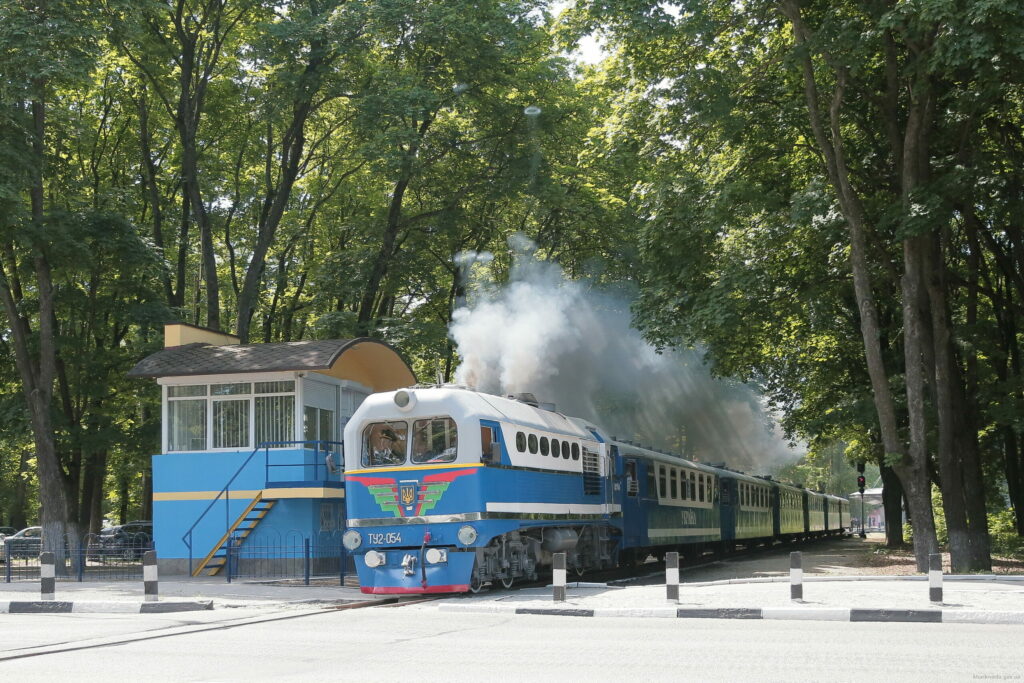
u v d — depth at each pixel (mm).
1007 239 30703
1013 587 18531
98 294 36250
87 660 10055
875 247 26922
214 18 37281
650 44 26297
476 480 18703
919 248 25078
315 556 26062
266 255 43781
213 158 40906
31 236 28875
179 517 26828
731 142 28344
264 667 9531
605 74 28438
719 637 11742
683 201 27078
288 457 26281
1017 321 32594
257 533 26375
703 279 27609
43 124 29922
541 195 37844
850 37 23141
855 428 35562
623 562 28172
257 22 36969
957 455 25703
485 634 12312
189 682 8578
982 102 23156
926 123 24469
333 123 41188
